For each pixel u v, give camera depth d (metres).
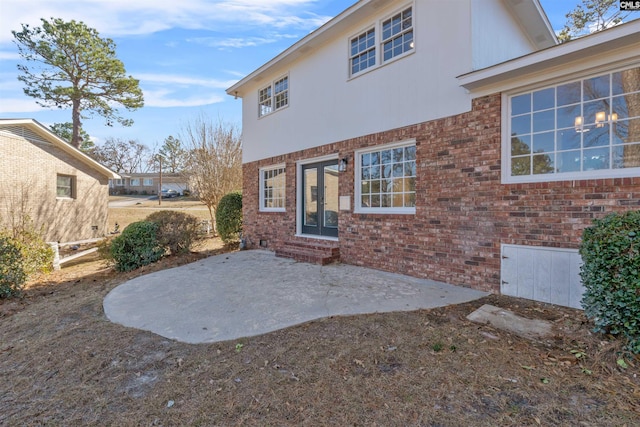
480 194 5.09
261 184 10.35
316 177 8.46
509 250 4.79
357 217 7.14
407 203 6.30
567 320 3.73
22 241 7.13
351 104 7.25
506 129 4.82
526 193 4.61
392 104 6.39
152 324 4.10
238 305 4.66
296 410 2.38
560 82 4.37
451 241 5.47
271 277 6.23
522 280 4.66
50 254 7.91
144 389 2.72
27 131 12.44
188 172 16.70
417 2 5.93
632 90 3.88
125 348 3.47
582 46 3.81
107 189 16.19
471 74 4.79
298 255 7.85
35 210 12.67
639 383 2.54
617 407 2.29
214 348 3.38
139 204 32.06
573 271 4.20
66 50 17.83
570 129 4.32
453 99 5.41
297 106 8.77
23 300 5.66
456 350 3.16
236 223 11.34
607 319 3.07
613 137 4.02
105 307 4.89
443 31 5.55
